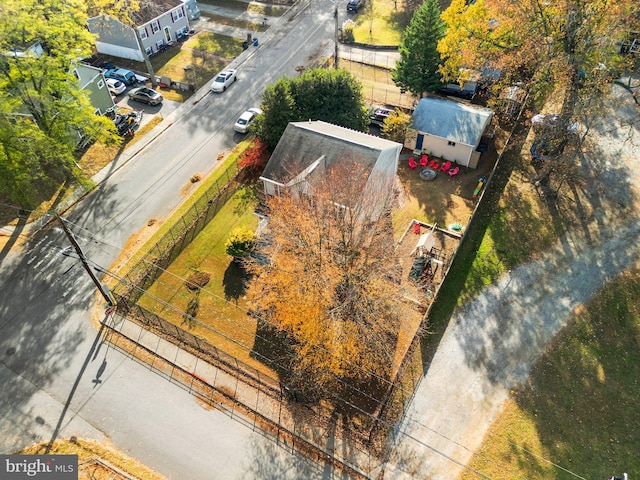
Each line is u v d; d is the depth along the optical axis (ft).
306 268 84.94
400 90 157.48
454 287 100.68
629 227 109.50
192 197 122.93
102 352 93.25
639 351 88.89
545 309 95.91
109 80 159.02
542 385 84.99
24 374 89.92
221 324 96.99
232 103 155.53
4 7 103.96
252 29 194.80
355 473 76.38
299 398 85.61
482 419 81.56
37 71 110.63
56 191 124.98
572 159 113.09
